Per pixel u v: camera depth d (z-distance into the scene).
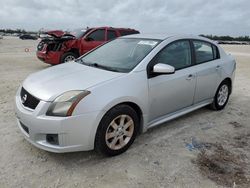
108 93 3.38
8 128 4.37
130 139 3.75
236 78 9.73
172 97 4.29
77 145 3.25
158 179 3.17
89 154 3.66
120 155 3.67
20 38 57.84
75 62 4.61
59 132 3.13
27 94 3.45
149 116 4.02
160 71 3.79
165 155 3.72
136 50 4.28
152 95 3.93
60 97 3.19
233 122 5.05
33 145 3.57
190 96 4.69
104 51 4.70
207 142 4.18
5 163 3.38
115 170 3.32
